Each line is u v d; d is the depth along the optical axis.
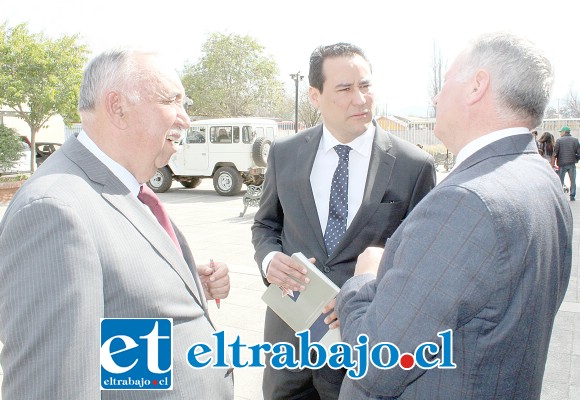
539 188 1.19
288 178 2.16
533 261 1.14
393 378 1.18
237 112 31.86
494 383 1.17
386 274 1.22
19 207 1.16
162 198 13.02
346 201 2.08
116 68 1.38
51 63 13.78
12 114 15.38
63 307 1.08
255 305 4.60
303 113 27.06
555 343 3.73
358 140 2.09
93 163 1.35
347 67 1.94
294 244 2.14
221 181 13.41
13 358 1.09
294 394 2.17
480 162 1.21
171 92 1.44
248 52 31.67
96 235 1.22
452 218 1.11
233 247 7.07
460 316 1.11
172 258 1.40
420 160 2.10
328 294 1.68
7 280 1.11
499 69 1.21
